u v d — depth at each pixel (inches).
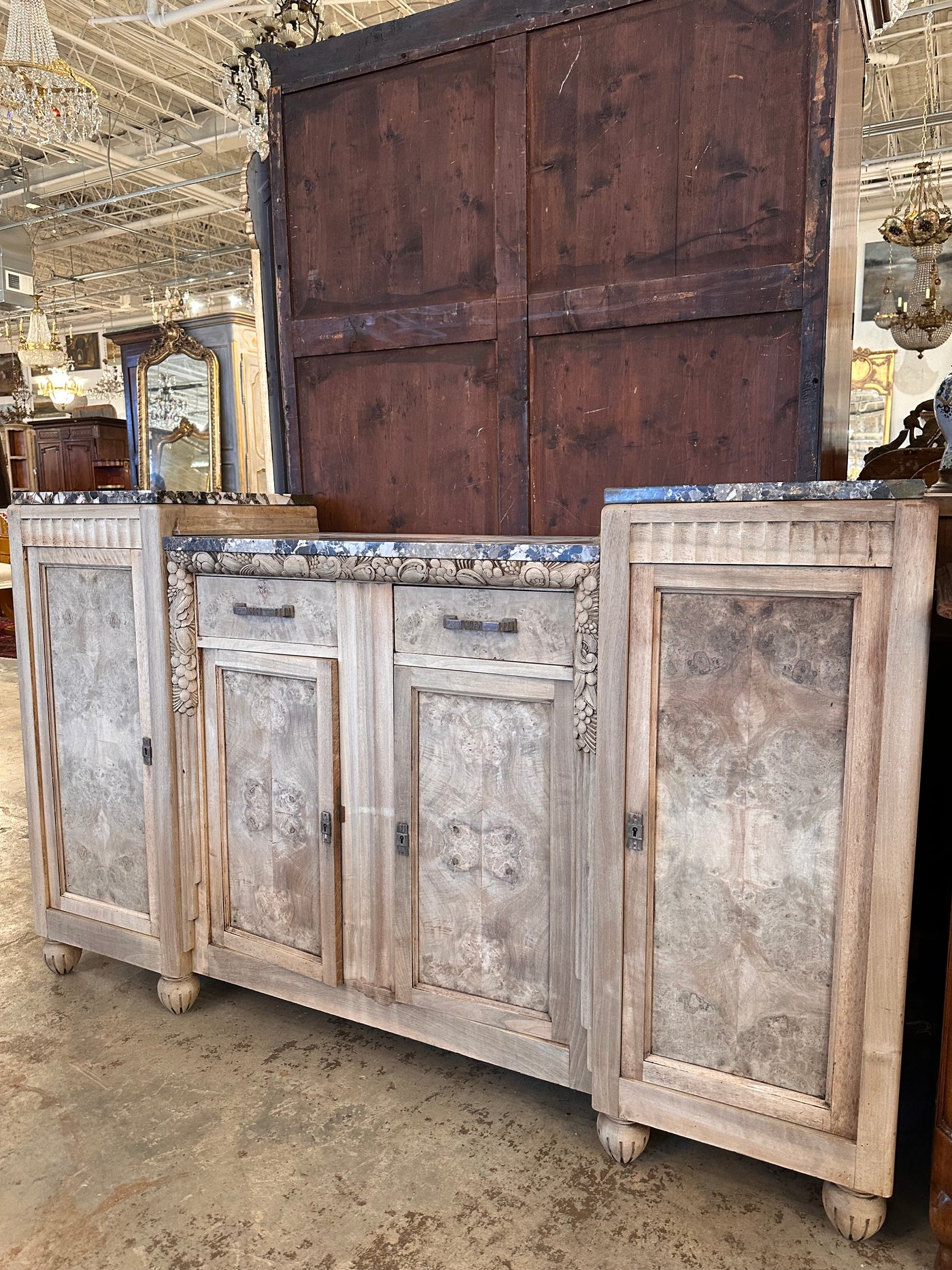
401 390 86.8
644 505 52.6
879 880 47.9
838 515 47.3
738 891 52.7
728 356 71.4
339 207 87.4
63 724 80.7
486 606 59.9
